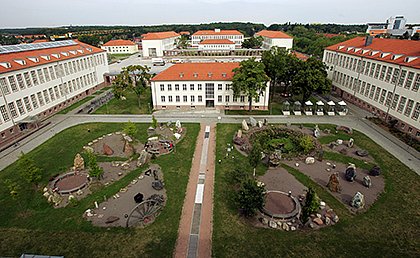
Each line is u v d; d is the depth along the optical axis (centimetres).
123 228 2962
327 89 6366
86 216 3152
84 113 6725
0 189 3688
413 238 2811
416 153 4612
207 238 2831
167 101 6912
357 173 4044
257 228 2969
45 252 2658
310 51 16312
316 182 3834
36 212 3231
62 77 7050
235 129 5625
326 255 2603
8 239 2820
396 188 3666
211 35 19275
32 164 3531
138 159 4334
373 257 2584
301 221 2952
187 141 5094
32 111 5966
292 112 6656
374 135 5328
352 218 3103
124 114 6612
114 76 9525
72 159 4475
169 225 3012
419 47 5572
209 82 6638
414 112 5131
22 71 5625
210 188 3691
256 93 6109
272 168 4184
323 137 5244
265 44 17675
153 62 13900
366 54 6825
